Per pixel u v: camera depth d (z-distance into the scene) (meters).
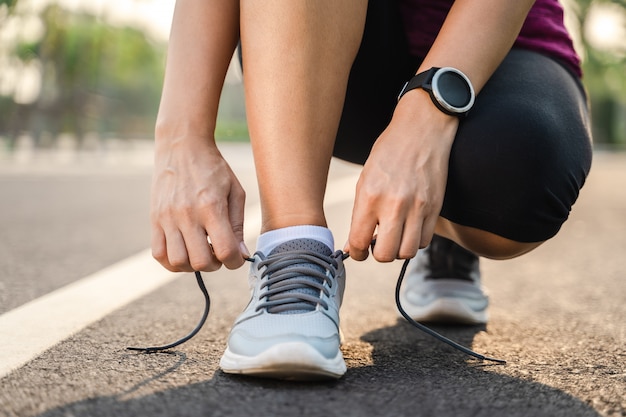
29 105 9.86
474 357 1.17
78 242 2.58
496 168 1.04
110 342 1.23
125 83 21.34
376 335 1.35
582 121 1.17
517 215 1.06
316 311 0.99
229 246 1.00
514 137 1.04
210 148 1.06
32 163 7.82
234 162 8.88
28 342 1.21
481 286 1.51
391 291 1.86
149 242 2.64
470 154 1.04
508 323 1.49
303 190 1.05
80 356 1.12
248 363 0.96
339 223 3.37
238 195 1.06
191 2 1.12
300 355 0.92
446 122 1.03
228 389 0.94
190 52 1.10
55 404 0.87
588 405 0.91
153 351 1.16
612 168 10.27
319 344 0.95
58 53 10.05
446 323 1.49
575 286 1.96
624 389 0.98
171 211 1.02
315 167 1.05
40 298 1.62
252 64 1.04
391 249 0.98
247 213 3.52
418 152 1.00
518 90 1.10
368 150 1.38
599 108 21.84
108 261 2.19
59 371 1.03
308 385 0.97
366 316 1.55
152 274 1.99
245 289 1.83
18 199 4.11
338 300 1.07
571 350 1.24
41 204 3.91
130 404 0.87
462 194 1.06
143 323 1.40
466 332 1.41
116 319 1.42
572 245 2.83
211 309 1.57
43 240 2.60
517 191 1.05
